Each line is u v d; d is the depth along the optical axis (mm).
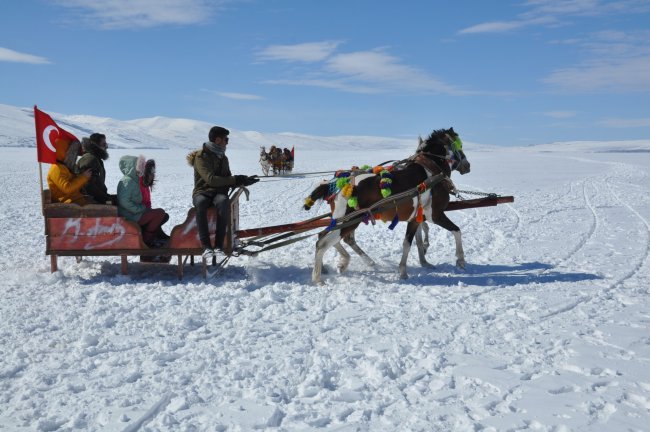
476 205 8930
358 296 7234
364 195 8023
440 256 9930
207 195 7887
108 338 5672
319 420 4094
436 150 8531
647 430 3982
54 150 7801
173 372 4863
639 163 46125
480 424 4066
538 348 5477
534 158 63656
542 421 4113
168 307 6672
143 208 8062
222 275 8312
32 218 14266
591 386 4656
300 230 8406
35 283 7672
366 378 4820
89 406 4277
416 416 4184
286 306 6797
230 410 4250
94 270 8477
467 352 5402
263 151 35312
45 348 5398
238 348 5406
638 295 7309
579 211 15562
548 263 9258
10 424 4023
